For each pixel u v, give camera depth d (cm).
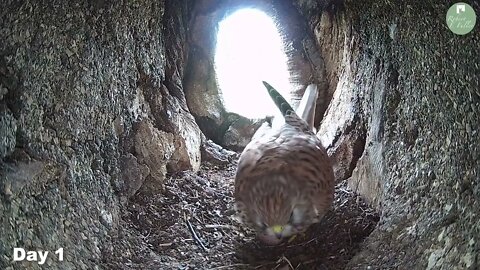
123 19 40
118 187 39
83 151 34
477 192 26
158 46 51
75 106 33
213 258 38
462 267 24
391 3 35
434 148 32
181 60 63
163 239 39
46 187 29
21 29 26
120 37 40
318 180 34
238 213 36
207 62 68
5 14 25
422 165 33
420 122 34
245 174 34
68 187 31
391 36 37
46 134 30
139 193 43
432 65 31
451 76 29
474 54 26
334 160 50
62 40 31
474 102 26
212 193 48
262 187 33
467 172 27
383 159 39
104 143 38
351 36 50
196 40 68
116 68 40
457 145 29
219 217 44
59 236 29
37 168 28
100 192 36
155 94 50
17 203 26
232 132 66
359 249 36
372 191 42
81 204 32
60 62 31
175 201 45
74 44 32
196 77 68
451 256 26
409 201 34
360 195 44
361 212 41
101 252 33
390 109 39
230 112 67
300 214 33
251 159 34
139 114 45
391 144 38
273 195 32
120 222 38
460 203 28
